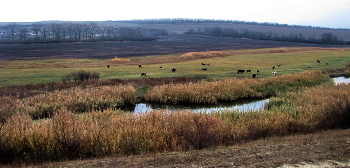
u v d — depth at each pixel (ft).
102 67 158.81
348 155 28.96
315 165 26.40
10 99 71.31
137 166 29.78
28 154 37.09
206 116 49.78
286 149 33.37
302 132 46.78
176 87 90.07
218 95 87.51
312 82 107.04
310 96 75.51
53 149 37.58
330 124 49.06
